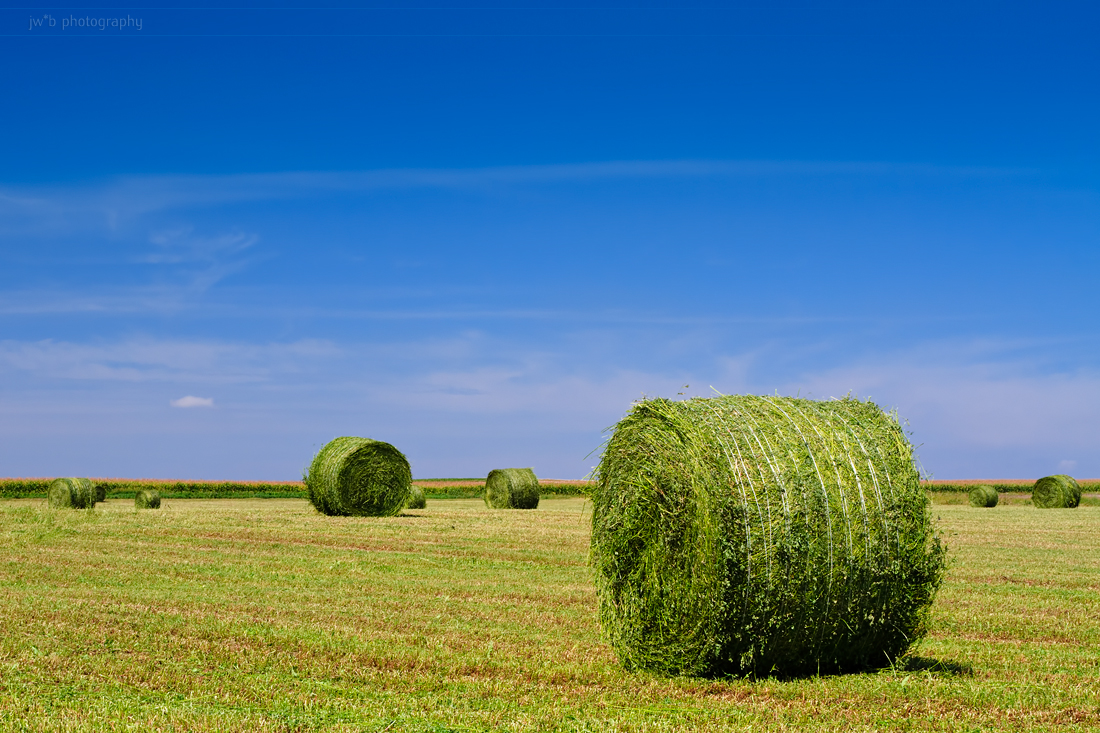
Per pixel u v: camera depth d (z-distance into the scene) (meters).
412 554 18.67
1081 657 9.63
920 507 8.91
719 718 7.37
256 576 15.32
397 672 8.66
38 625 10.66
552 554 18.80
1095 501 48.88
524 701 7.79
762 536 8.48
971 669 9.11
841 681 8.61
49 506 32.03
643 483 9.45
